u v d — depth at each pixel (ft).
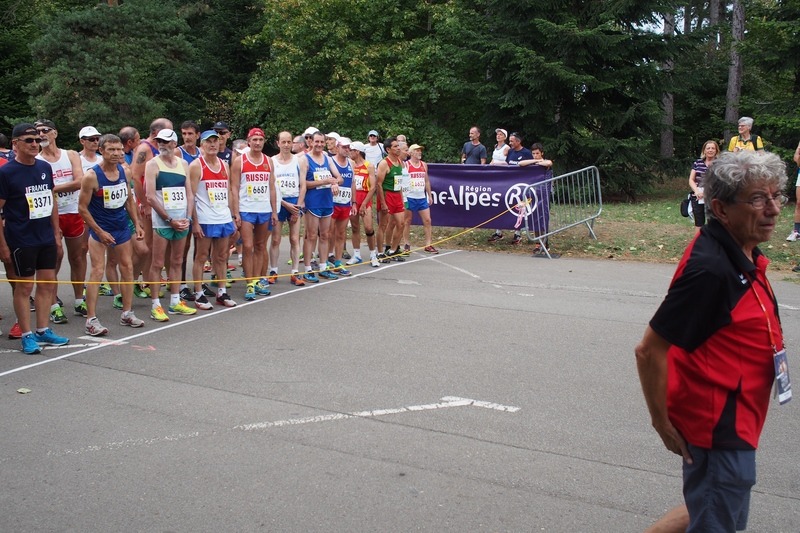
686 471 8.70
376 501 12.30
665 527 9.19
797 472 13.41
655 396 8.60
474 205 39.70
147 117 82.84
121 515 11.87
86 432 15.35
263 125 83.82
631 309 26.12
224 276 27.50
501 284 30.73
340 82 79.00
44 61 79.66
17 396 17.66
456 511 11.95
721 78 86.69
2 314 26.76
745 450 8.24
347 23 78.18
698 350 8.32
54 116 79.25
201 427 15.58
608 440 14.82
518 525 11.51
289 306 27.07
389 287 30.35
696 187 36.68
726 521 8.38
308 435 15.11
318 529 11.40
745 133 35.99
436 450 14.34
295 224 30.83
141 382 18.60
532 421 15.80
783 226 40.11
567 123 62.28
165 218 24.68
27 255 21.18
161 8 85.76
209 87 95.76
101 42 80.69
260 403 16.99
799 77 59.93
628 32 60.59
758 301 8.23
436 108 80.43
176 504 12.23
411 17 75.87
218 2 94.89
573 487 12.80
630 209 52.85
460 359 20.29
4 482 13.10
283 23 78.48
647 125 62.18
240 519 11.71
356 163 36.32
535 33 60.34
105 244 23.35
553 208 40.24
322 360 20.27
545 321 24.48
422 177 38.37
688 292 8.13
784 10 56.03
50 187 21.71
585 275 32.58
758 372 8.26
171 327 24.25
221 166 26.45
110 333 23.57
